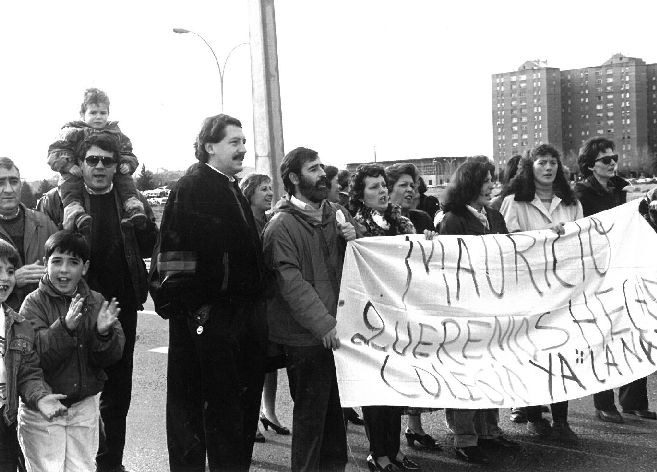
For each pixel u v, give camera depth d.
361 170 5.45
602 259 5.77
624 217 5.87
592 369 5.54
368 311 5.05
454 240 5.39
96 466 4.96
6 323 3.94
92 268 4.97
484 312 5.40
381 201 5.43
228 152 4.37
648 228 5.89
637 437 5.90
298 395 4.55
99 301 4.36
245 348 4.48
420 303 5.24
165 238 4.27
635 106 86.44
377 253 5.15
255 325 4.47
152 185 47.44
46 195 5.28
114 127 6.03
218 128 4.37
